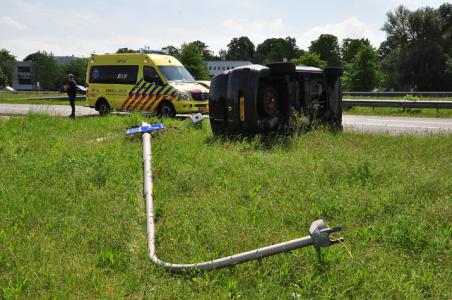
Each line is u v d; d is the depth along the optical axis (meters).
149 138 9.13
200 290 3.39
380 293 3.30
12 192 5.67
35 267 3.70
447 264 3.82
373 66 67.81
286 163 7.06
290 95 9.73
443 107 17.86
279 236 4.39
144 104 15.80
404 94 31.39
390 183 6.09
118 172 6.72
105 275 3.63
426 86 63.16
